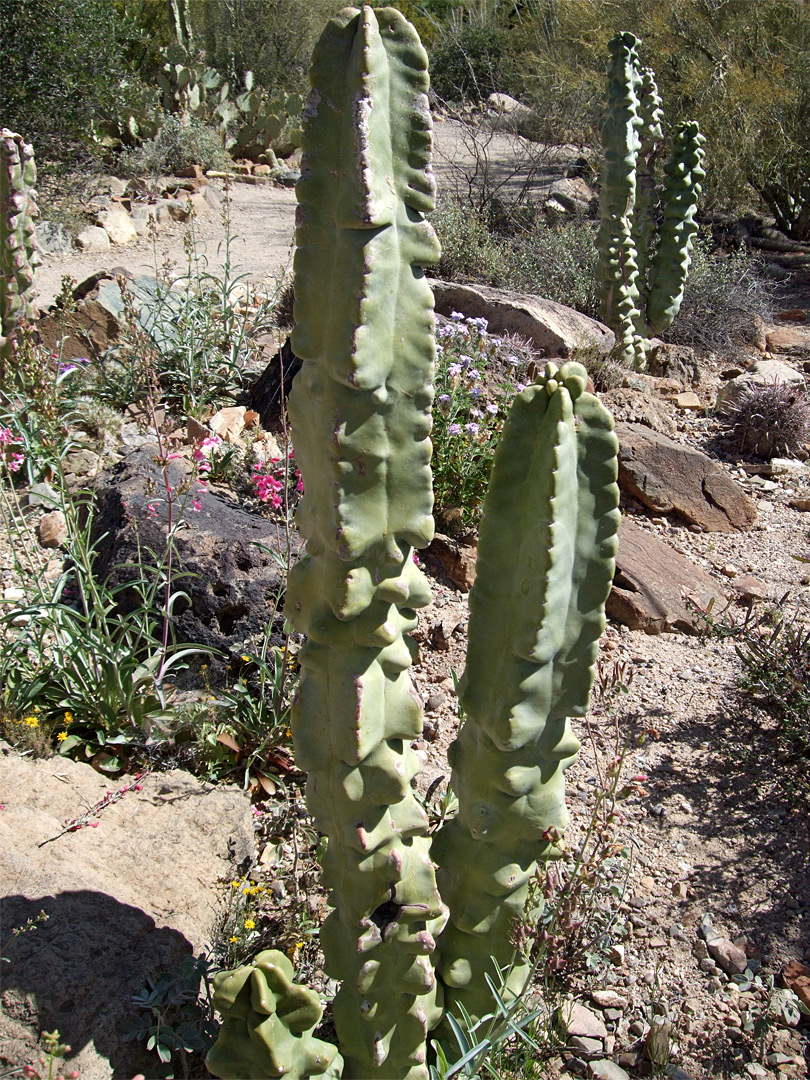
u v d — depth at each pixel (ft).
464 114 50.62
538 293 29.35
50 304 25.13
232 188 43.88
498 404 17.31
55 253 31.71
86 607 11.32
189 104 48.42
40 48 38.63
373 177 5.07
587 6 47.70
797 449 21.26
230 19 57.62
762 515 18.94
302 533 6.03
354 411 5.43
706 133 40.73
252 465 15.65
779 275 36.88
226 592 12.35
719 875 10.46
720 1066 8.53
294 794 10.69
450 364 17.15
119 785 10.02
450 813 9.71
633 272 23.75
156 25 56.80
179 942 7.86
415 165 5.33
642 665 13.96
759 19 42.86
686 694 13.33
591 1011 8.86
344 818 6.11
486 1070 7.45
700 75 41.09
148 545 12.66
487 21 67.00
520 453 6.13
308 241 5.34
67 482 16.05
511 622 6.26
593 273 29.53
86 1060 6.87
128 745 10.71
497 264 30.50
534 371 8.84
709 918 9.94
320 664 5.95
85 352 20.08
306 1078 5.89
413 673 13.05
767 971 9.43
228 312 21.65
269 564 12.62
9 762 9.88
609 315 24.06
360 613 5.75
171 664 12.18
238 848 9.37
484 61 55.93
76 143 40.32
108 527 13.61
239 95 52.06
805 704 11.99
